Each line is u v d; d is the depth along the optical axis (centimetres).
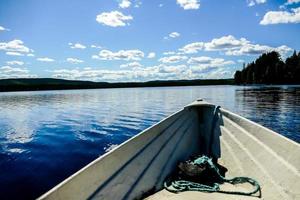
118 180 262
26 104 4119
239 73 13150
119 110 2861
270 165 296
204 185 310
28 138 1469
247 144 362
